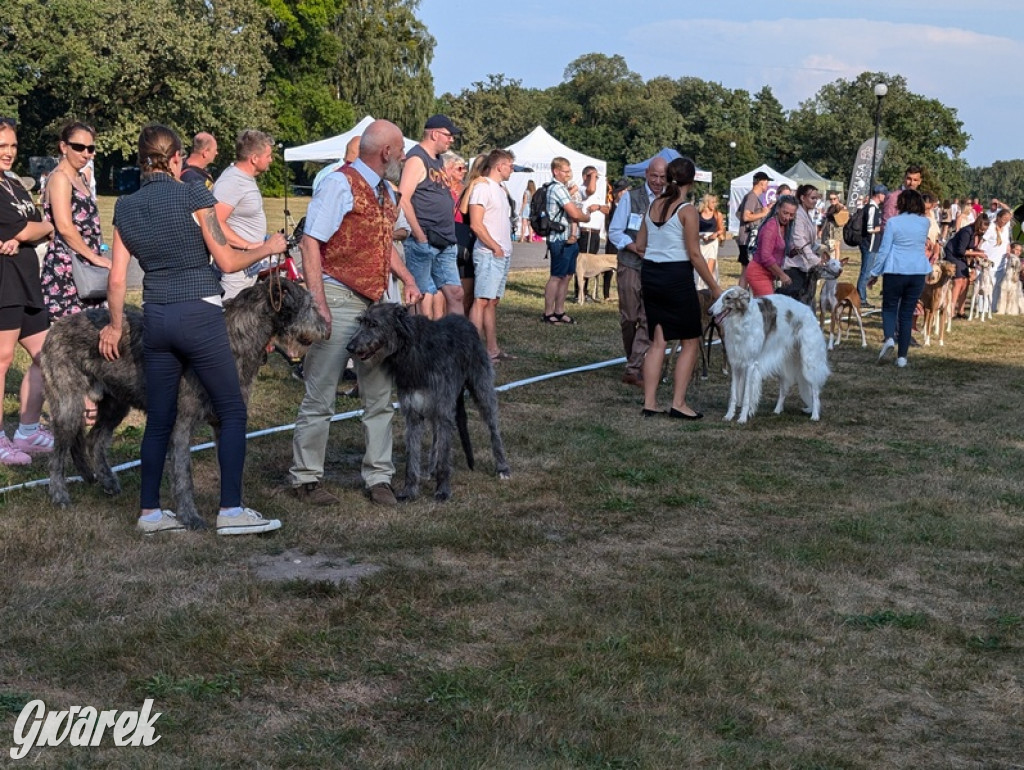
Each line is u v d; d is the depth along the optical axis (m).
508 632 4.33
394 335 5.73
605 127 98.12
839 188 48.50
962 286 17.25
